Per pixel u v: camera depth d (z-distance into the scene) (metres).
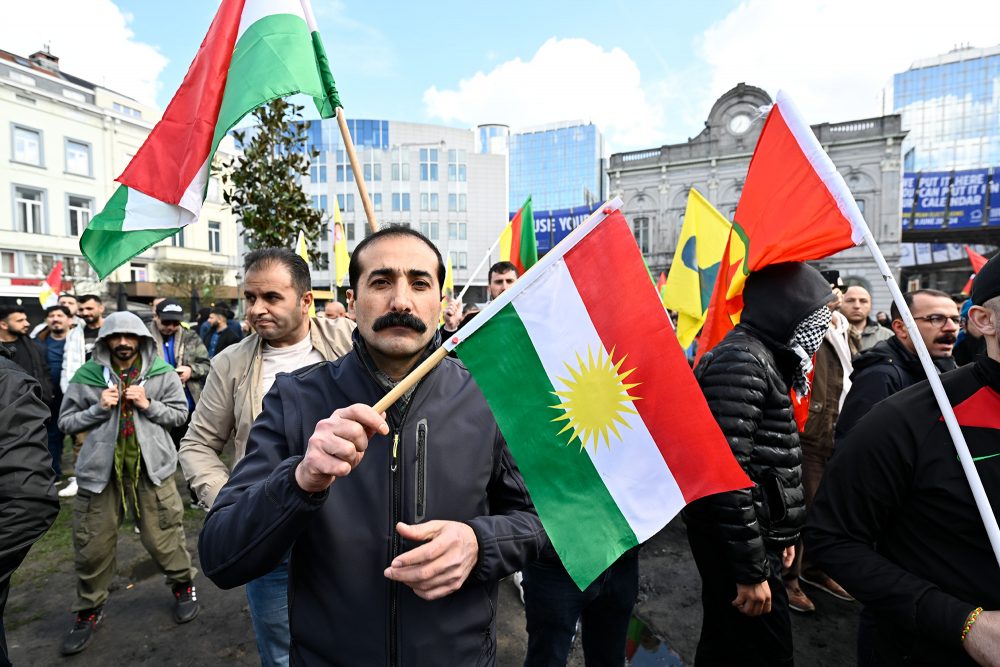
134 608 3.19
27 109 25.02
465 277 53.72
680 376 1.34
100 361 3.00
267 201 3.73
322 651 1.16
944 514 1.26
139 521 2.95
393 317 1.24
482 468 1.29
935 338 2.82
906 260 44.84
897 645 1.34
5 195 24.45
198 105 1.96
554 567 1.93
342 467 0.96
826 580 3.43
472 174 53.94
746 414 1.87
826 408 3.46
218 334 7.16
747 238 2.21
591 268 1.34
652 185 33.88
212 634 2.96
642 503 1.30
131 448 2.92
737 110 31.59
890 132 28.31
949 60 70.00
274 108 3.72
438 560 1.04
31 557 3.79
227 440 2.24
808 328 2.15
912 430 1.32
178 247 29.69
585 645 2.23
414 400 1.27
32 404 1.58
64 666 2.68
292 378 1.35
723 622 1.93
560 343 1.31
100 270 1.97
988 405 1.27
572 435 1.29
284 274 2.18
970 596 1.21
